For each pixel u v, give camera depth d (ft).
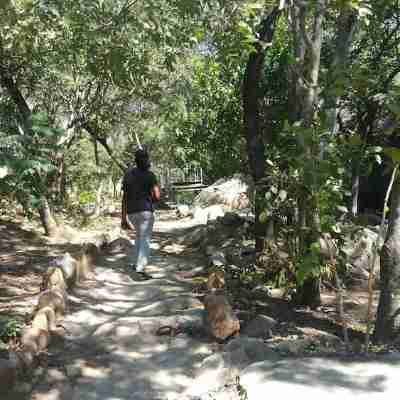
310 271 18.21
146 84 44.78
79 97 52.70
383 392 12.50
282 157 21.50
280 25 36.35
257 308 21.77
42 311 18.49
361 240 29.96
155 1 24.93
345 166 19.43
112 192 107.14
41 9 25.93
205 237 39.29
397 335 17.19
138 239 27.81
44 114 21.57
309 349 16.40
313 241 19.26
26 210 23.34
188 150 69.10
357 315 22.35
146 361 16.63
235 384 14.20
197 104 53.67
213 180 81.51
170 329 18.99
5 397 13.69
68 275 23.99
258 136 29.07
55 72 46.42
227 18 23.21
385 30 43.14
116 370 15.97
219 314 17.97
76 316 20.53
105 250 35.88
